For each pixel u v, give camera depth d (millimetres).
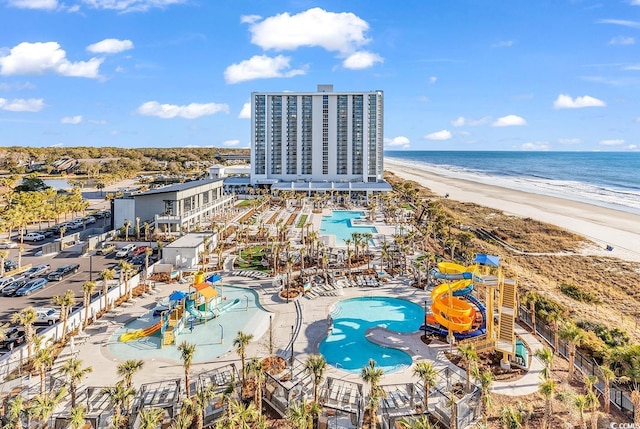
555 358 33938
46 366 30125
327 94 156875
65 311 37375
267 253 67500
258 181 152250
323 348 36375
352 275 56750
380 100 158750
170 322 38812
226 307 44844
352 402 27438
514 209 123250
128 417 24906
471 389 28578
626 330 40656
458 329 36156
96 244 71875
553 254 74312
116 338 37688
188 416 23734
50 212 86000
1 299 46750
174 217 80562
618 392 27641
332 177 159750
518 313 42656
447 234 75938
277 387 28141
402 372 31844
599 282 59625
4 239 78375
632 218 107438
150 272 55688
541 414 26359
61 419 24484
